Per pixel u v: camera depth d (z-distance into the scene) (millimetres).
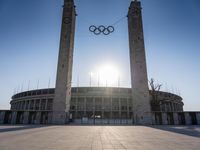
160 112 41438
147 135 14742
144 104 42500
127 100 76812
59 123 39688
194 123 38688
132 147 8883
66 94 42688
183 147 8914
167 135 14836
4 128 21875
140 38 48250
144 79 44625
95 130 19953
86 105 75125
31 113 39781
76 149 8195
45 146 8859
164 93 75125
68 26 48812
